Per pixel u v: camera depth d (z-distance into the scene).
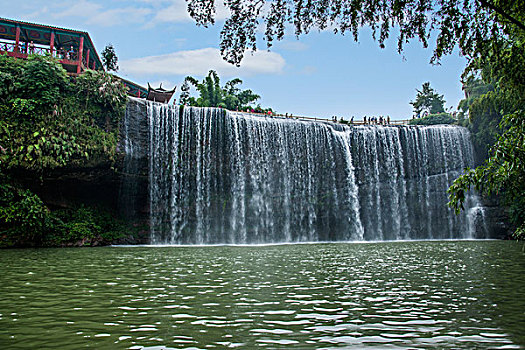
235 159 30.81
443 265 14.07
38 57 24.92
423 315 6.94
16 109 22.98
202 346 5.36
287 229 31.86
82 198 26.27
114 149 26.00
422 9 9.71
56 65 24.89
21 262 14.95
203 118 30.22
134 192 27.84
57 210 24.97
